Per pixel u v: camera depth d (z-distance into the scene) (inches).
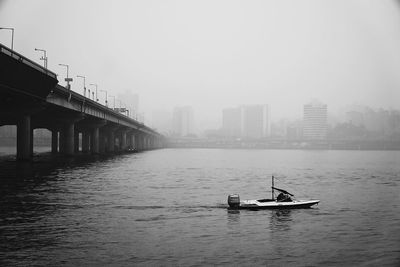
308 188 2770.7
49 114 5009.8
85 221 1556.3
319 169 4709.6
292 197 2315.5
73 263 1096.8
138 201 2034.9
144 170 3922.2
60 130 6077.8
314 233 1428.4
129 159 5738.2
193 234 1393.9
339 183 3125.0
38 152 7268.7
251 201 1937.7
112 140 7623.0
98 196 2155.5
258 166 5103.3
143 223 1546.5
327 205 2016.5
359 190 2667.3
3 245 1228.5
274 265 1110.4
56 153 6565.0
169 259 1141.7
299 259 1159.6
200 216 1690.5
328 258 1169.4
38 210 1739.7
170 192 2395.4
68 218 1599.4
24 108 3821.4
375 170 4594.0
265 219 1644.9
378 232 1451.8
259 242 1309.1
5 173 3189.0
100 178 3031.5
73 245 1242.6
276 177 3558.1
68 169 3656.5
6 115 3887.8
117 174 3398.1
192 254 1183.6
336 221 1626.5
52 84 3535.9
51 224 1492.4
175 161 5762.8
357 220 1651.1
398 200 2209.6
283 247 1261.1
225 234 1398.9
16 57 2657.5
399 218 1695.4
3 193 2177.7
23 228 1423.5
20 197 2057.1
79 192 2277.3
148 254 1178.6
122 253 1183.6
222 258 1155.9
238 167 4830.2
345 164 5866.1
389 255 1199.6
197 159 6742.1
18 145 3927.2
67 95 4303.6
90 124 6254.9
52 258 1129.4
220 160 6584.6
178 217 1665.8
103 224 1514.5
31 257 1133.1
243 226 1517.0
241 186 2790.4
